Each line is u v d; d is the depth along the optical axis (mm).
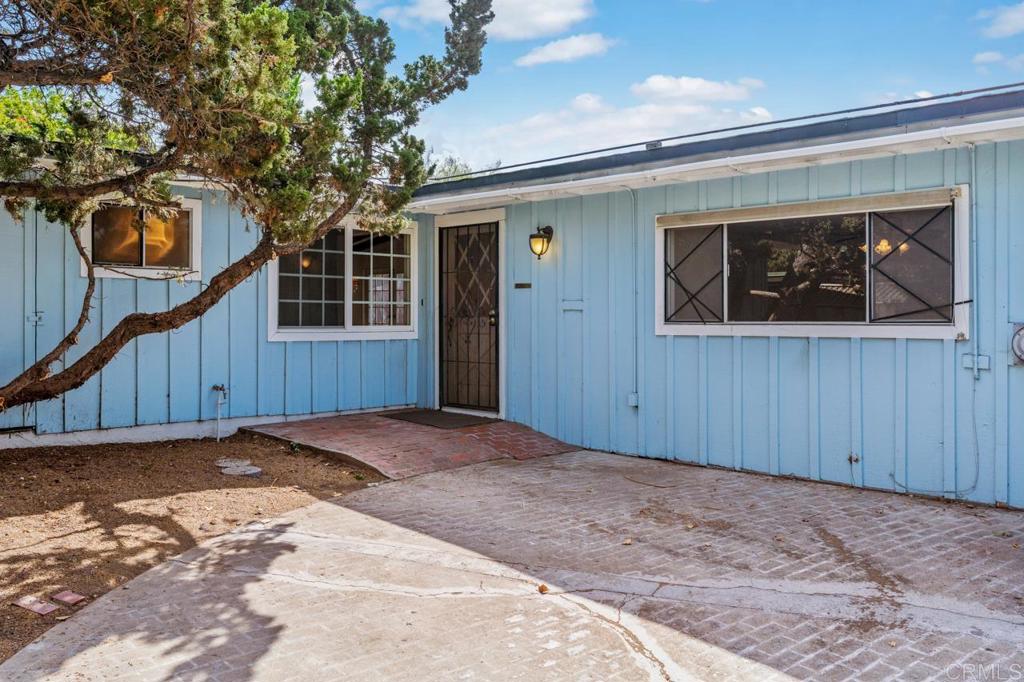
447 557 4711
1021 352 5691
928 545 4926
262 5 4664
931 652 3375
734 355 7328
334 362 9445
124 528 5047
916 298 6262
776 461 7070
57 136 5961
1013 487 5809
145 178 5242
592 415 8422
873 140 5871
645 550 4867
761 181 7051
